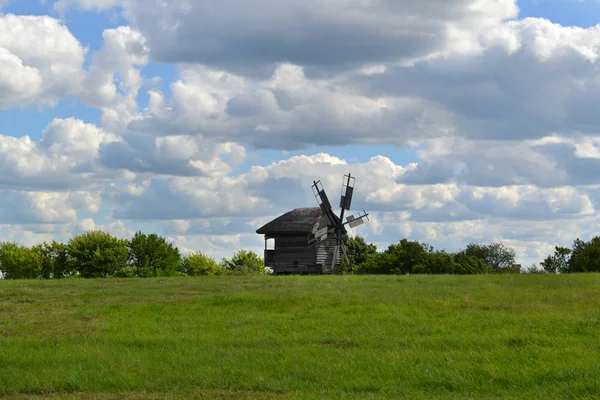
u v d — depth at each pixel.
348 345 19.30
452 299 28.84
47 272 83.81
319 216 71.56
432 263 71.00
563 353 17.02
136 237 85.00
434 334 20.73
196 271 93.81
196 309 28.09
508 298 28.94
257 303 29.25
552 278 37.81
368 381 14.57
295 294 31.67
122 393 14.06
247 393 13.79
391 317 24.11
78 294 34.28
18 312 27.97
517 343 18.89
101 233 84.81
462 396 13.38
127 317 26.20
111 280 44.47
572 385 13.82
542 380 14.45
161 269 86.06
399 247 73.25
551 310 25.27
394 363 16.19
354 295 30.78
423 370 15.33
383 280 40.16
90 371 16.05
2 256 84.31
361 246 98.25
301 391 13.94
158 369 16.22
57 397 13.77
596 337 19.53
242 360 17.05
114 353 18.41
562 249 63.03
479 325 22.00
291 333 21.47
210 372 15.61
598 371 14.80
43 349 19.19
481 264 73.75
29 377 15.40
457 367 15.58
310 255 69.69
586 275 40.28
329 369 15.72
